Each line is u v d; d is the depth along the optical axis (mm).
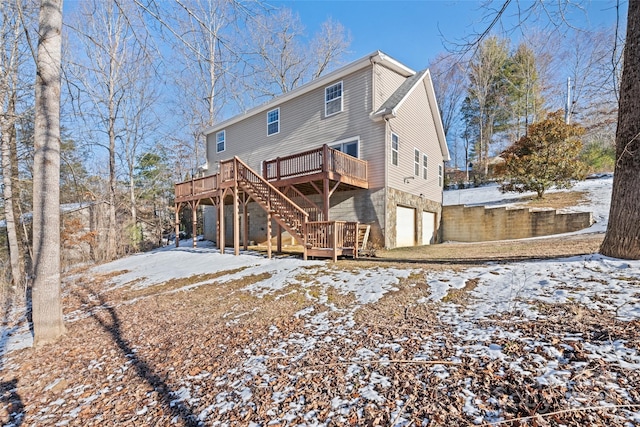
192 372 3322
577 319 3020
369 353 3053
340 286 5727
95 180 18469
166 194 24031
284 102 14234
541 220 11414
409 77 13203
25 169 12688
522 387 2135
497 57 19859
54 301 5156
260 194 10602
